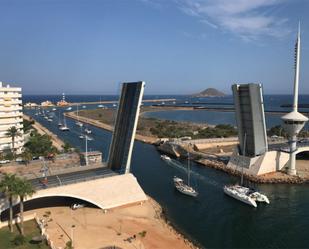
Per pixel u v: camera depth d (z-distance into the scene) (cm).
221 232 7025
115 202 7875
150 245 6044
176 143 15550
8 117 13812
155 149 16525
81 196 7550
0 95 13512
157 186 10069
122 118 8762
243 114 11038
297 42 10756
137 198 8206
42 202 8056
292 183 10506
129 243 6000
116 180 8088
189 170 11662
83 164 10444
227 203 8688
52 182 7825
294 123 10800
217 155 13950
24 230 6362
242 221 7600
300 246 6469
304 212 8169
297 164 12706
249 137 11250
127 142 8538
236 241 6631
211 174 11581
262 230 7169
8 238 5988
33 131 18412
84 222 6944
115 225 6856
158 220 7269
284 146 13238
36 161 10981
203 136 18788
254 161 11294
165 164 13062
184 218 7700
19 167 10000
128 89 8581
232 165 11944
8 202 6681
